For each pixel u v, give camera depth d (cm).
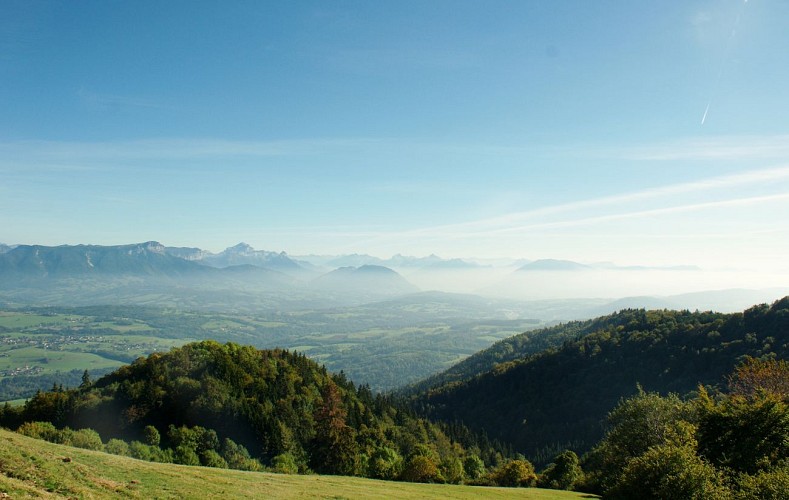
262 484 3222
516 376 18412
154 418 7581
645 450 4712
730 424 4366
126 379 8588
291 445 7738
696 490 3091
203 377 8894
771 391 5069
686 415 5000
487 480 7894
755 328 12838
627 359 15400
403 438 11188
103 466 2525
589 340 17862
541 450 13700
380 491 3788
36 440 2698
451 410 18362
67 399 7744
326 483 3856
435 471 6862
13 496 1541
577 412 14650
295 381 11262
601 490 5525
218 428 7719
